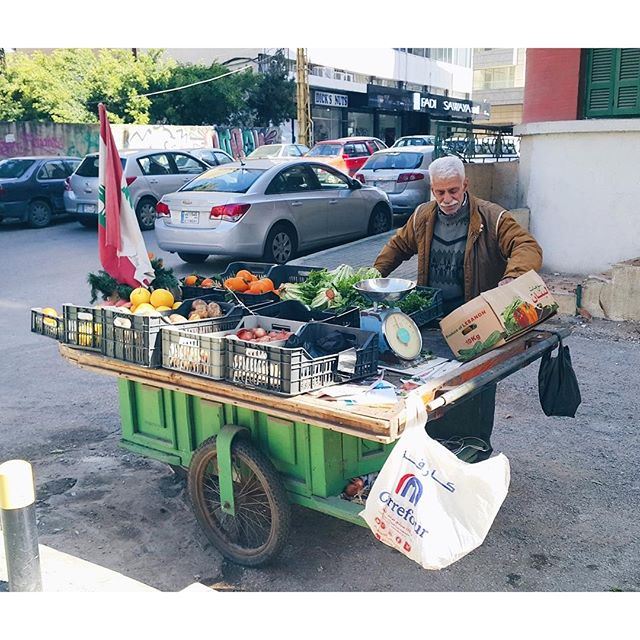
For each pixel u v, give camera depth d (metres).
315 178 10.91
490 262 3.89
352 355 3.05
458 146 10.13
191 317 3.59
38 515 4.09
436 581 3.38
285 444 3.23
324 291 3.84
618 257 8.16
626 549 3.60
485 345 3.38
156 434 3.85
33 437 5.19
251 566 3.44
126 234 3.96
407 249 4.23
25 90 24.58
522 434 4.96
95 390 6.12
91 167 14.90
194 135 25.78
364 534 3.78
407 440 2.70
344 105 35.62
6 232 15.16
